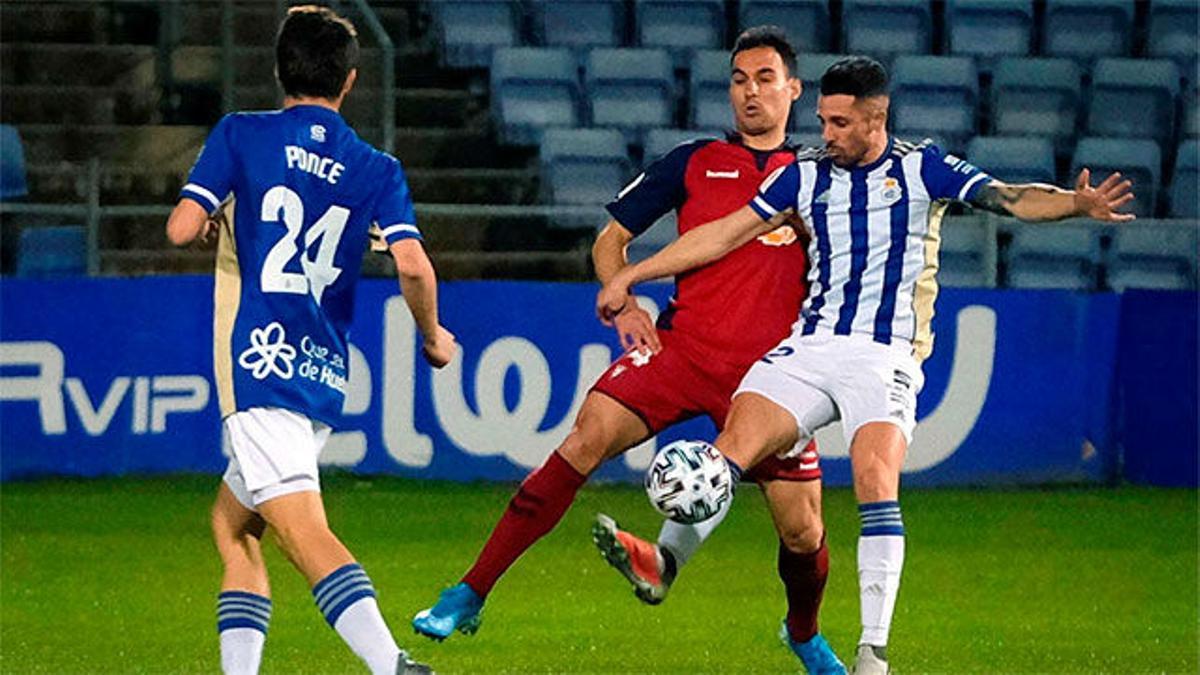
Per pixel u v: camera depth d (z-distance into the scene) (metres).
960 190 22.53
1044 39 61.88
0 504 42.69
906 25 61.41
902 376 22.52
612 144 55.84
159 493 44.31
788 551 23.94
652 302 46.59
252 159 20.19
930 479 47.34
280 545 20.14
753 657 28.11
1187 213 56.34
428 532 40.03
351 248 20.55
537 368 46.44
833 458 47.66
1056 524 42.34
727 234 23.28
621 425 24.03
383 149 55.41
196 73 59.06
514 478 46.44
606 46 60.59
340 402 20.61
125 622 30.47
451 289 46.19
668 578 23.86
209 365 46.25
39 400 45.59
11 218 52.03
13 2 60.41
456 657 27.88
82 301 45.72
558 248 54.53
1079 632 30.70
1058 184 58.56
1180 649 29.33
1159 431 47.88
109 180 55.41
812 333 22.97
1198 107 59.44
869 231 22.73
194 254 53.16
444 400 46.28
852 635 30.25
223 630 20.42
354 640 19.55
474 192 56.41
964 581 35.53
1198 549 39.50
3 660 27.17
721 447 22.28
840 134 22.53
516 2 60.16
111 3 60.75
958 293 47.31
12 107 58.47
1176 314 47.53
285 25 20.73
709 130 57.75
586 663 27.50
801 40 61.31
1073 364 47.78
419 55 60.06
